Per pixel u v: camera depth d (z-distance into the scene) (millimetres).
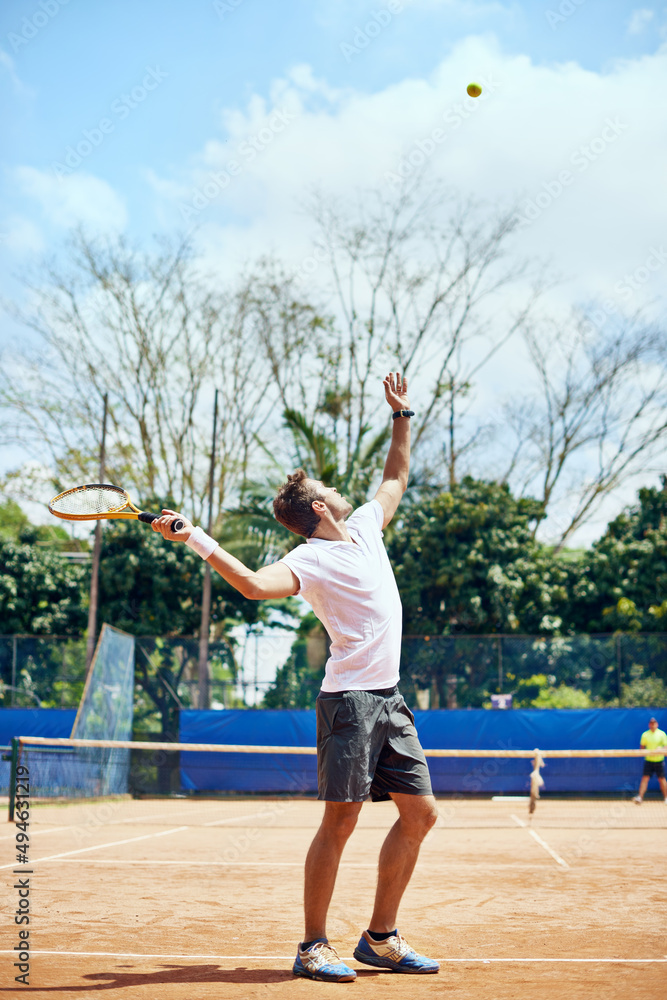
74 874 5926
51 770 13273
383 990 2760
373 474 21953
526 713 15820
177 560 20250
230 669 17516
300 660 17094
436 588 19438
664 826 10781
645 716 15664
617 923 4086
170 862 6766
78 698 17594
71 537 25875
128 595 20438
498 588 18953
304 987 2807
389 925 3115
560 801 15188
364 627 3057
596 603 19547
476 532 19297
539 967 3117
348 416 24625
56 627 20422
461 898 4941
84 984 2816
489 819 11898
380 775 3141
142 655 17375
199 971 3053
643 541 19562
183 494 26406
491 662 16766
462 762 15742
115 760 15852
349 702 3016
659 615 18484
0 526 29188
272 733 16266
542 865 6703
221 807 14109
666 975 2975
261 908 4539
